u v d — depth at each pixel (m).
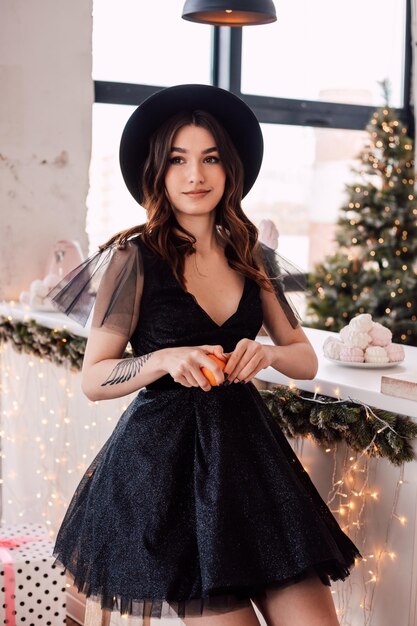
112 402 3.04
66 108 4.18
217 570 1.72
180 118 2.02
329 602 1.85
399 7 5.86
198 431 1.90
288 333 2.17
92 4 4.19
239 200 2.11
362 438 2.16
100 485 1.95
